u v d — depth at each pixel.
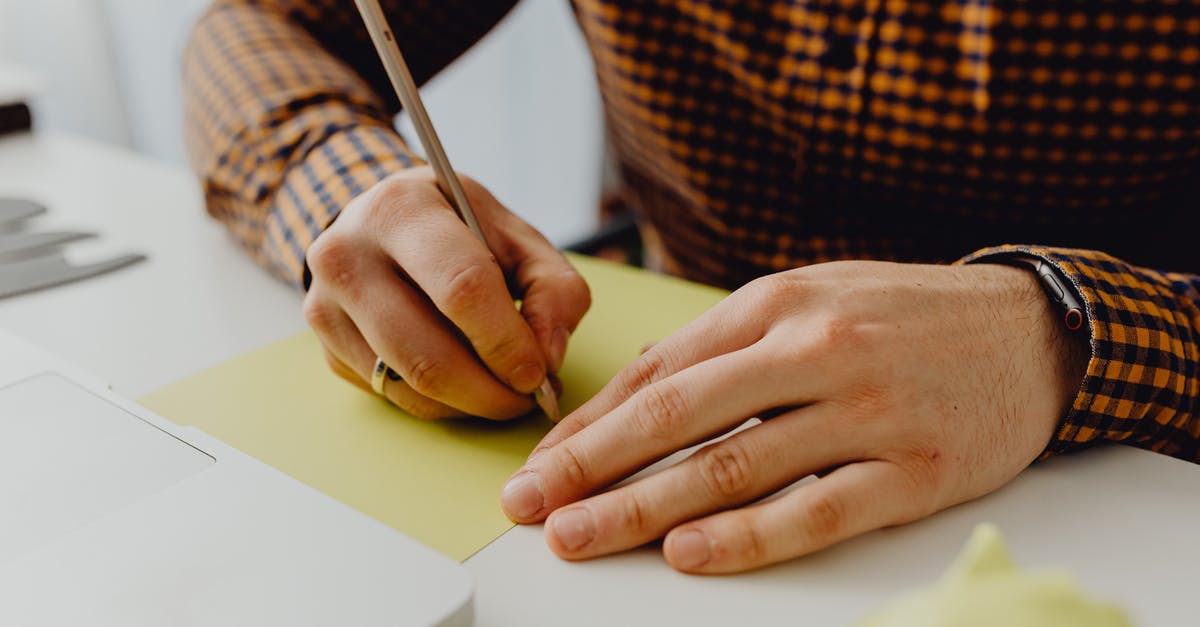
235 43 0.61
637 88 0.62
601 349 0.43
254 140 0.53
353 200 0.41
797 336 0.32
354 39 0.68
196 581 0.23
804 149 0.59
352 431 0.37
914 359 0.32
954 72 0.54
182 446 0.29
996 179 0.56
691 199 0.66
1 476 0.27
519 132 1.85
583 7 0.64
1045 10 0.51
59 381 0.33
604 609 0.27
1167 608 0.27
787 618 0.27
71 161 0.71
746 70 0.59
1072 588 0.15
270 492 0.26
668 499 0.29
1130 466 0.35
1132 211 0.58
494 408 0.36
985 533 0.16
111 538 0.25
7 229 0.57
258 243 0.53
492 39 1.72
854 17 0.56
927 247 0.62
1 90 0.75
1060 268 0.37
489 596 0.27
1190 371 0.37
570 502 0.31
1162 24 0.50
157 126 1.33
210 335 0.45
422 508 0.32
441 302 0.34
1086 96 0.52
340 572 0.23
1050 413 0.35
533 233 0.43
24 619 0.22
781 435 0.30
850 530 0.29
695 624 0.26
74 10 1.17
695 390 0.31
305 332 0.45
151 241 0.56
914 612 0.16
